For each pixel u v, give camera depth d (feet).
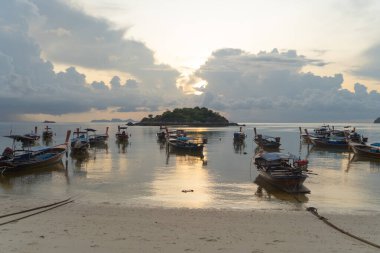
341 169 126.62
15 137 177.37
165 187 90.99
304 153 191.83
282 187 85.66
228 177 107.04
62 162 142.72
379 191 86.84
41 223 54.39
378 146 174.29
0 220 56.65
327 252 43.50
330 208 68.59
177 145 195.93
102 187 90.89
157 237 47.93
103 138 257.55
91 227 52.31
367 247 45.37
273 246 45.14
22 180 101.65
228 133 444.14
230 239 47.57
